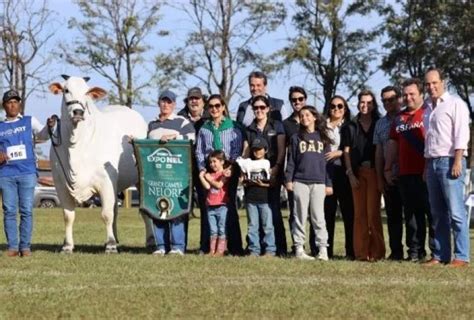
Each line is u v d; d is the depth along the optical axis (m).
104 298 8.67
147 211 13.19
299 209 12.46
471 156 37.91
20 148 12.63
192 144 13.12
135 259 11.99
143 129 14.94
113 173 13.55
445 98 11.32
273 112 13.20
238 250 13.19
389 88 12.41
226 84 46.34
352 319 7.79
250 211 12.80
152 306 8.30
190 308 8.22
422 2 45.69
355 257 12.60
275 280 9.91
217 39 46.12
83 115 12.94
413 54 45.75
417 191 11.95
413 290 9.09
